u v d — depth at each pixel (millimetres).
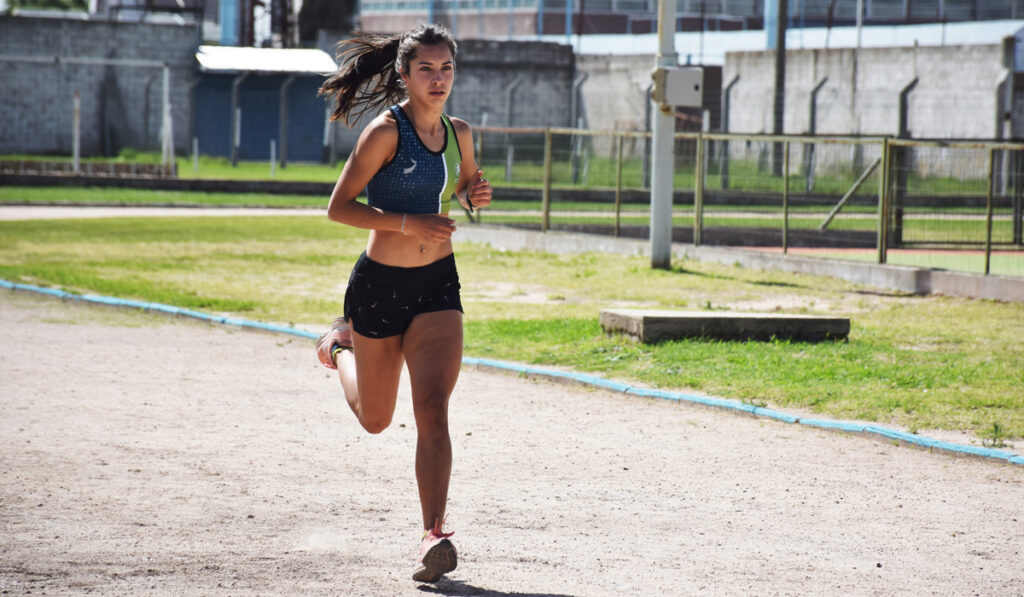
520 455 8477
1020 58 54406
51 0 96812
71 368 11727
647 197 43125
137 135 62906
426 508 5707
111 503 6953
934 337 13859
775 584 5746
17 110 61406
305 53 67125
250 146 65000
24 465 7797
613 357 12250
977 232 27781
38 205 37875
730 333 12992
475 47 60594
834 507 7211
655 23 84500
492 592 5539
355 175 5746
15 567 5754
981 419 9406
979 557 6258
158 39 62875
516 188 43500
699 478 7883
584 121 61562
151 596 5391
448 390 5855
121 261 22078
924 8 76250
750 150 46031
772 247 27594
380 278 5902
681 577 5824
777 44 47688
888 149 19766
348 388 6305
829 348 12625
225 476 7676
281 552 6109
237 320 14906
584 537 6492
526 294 18500
